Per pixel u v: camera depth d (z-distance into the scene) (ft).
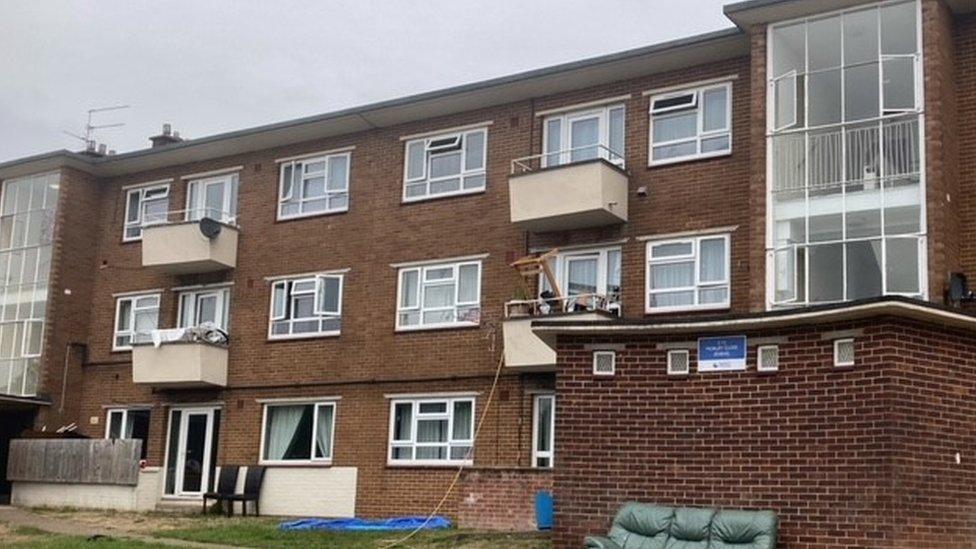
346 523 67.92
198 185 94.07
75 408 95.40
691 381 47.37
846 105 64.18
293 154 88.28
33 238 98.68
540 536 55.72
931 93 59.06
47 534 64.49
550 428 71.77
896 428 42.29
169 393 90.22
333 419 81.35
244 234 89.45
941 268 57.36
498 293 75.56
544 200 70.95
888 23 61.98
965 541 42.98
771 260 62.03
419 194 81.25
